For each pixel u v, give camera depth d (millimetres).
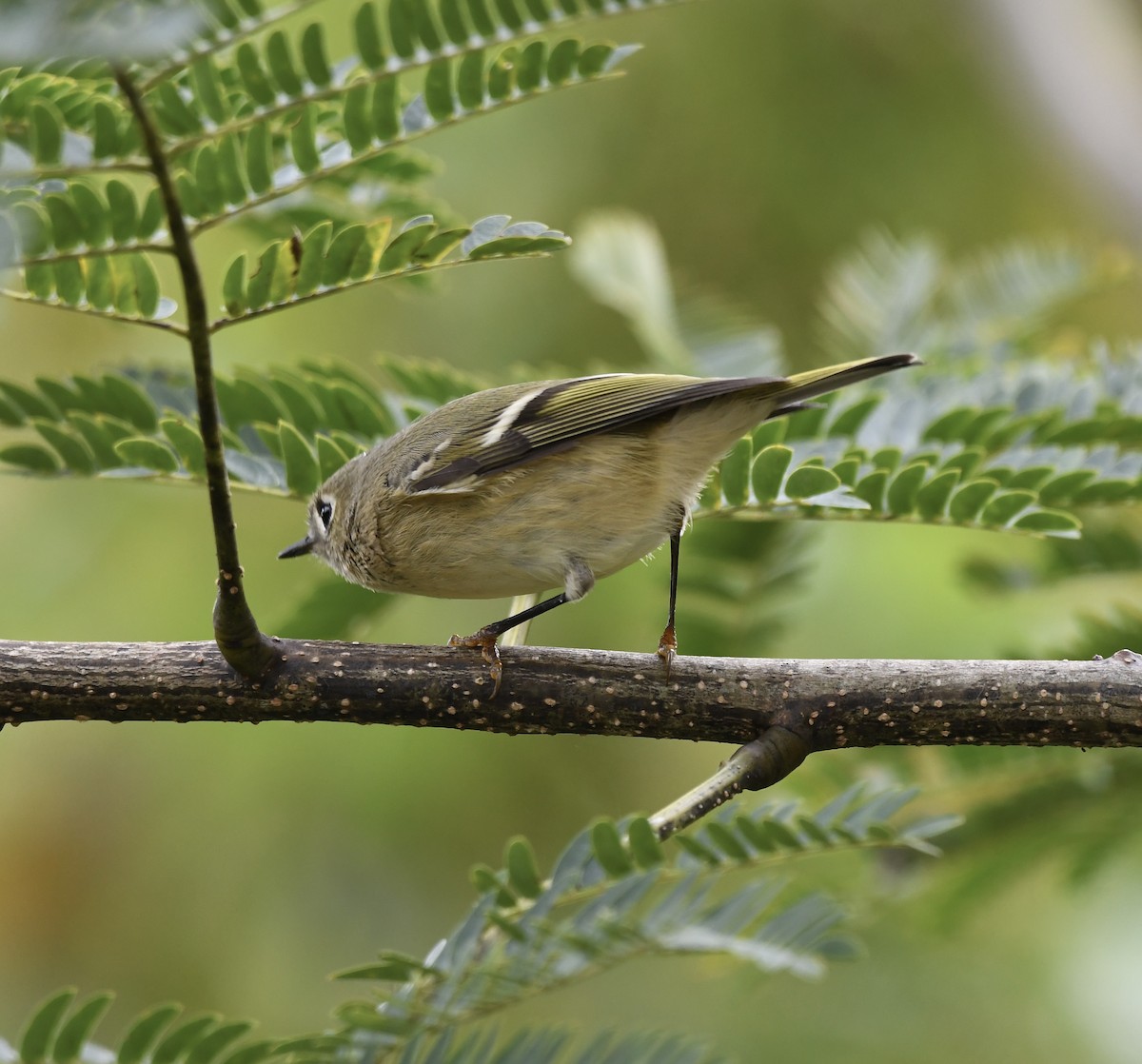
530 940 5902
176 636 11484
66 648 6453
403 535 8141
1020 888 11516
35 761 12523
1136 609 8414
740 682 6574
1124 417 7840
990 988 11141
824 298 13031
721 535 9062
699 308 11023
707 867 6211
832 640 11273
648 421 8000
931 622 11133
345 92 5520
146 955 12367
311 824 12406
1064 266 10266
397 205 8258
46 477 7031
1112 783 8461
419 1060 5922
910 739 6527
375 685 6547
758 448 8211
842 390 9055
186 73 5285
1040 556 9016
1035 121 13195
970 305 10328
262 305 5332
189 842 12398
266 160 5223
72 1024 5586
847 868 9000
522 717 6613
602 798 13102
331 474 7277
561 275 12883
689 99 13086
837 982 11219
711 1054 6254
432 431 8203
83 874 12523
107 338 12734
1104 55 13211
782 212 13289
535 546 8039
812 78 13195
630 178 13148
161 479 7148
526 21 5582
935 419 8031
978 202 13398
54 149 4492
